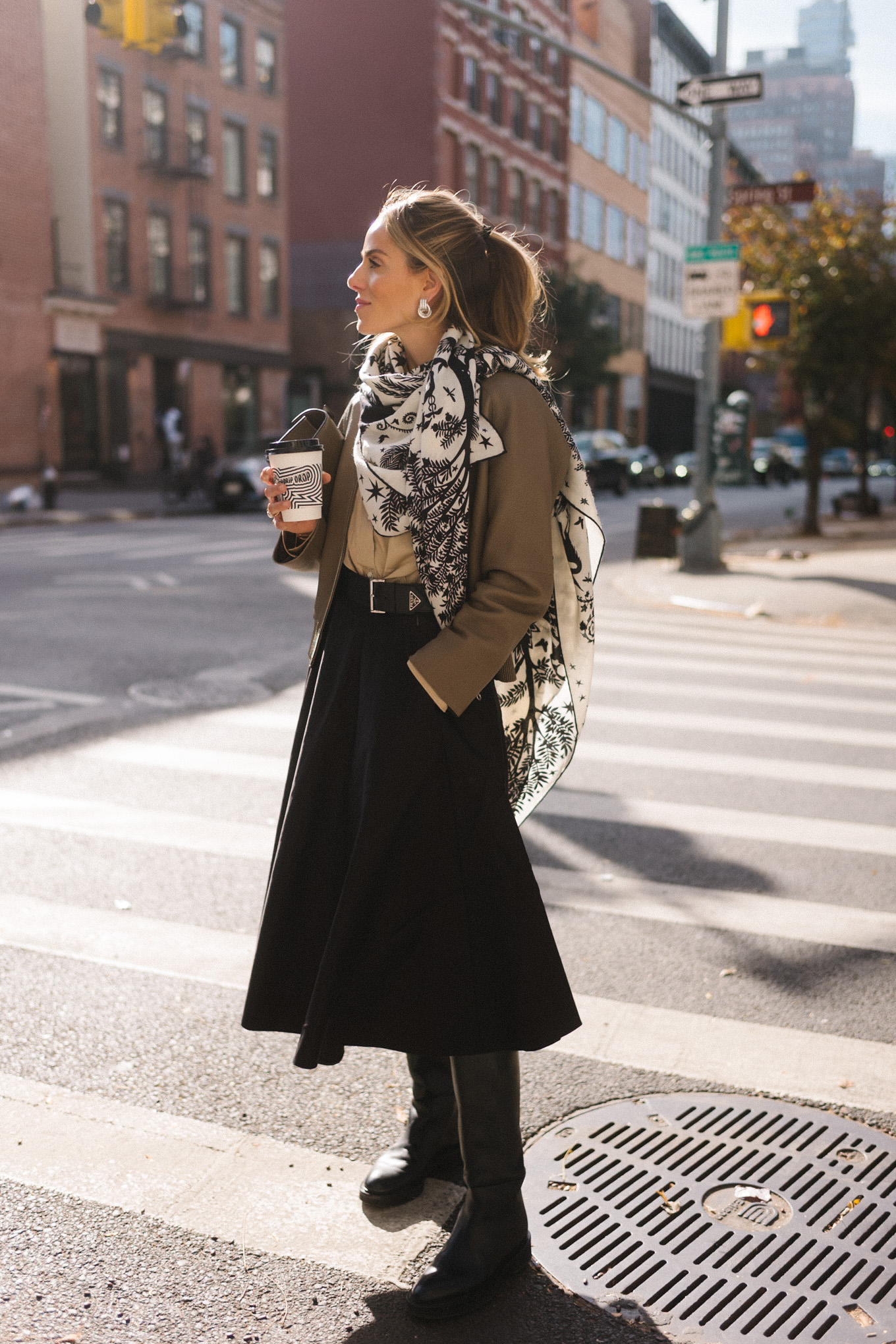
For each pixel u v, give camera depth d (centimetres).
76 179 3070
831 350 2041
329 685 223
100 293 3119
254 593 1220
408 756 211
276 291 3841
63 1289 216
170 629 987
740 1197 251
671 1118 280
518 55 4728
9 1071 295
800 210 2206
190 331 3450
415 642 215
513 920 217
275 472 220
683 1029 326
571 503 220
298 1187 250
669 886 439
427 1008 216
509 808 220
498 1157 222
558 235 5244
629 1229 240
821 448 2184
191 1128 272
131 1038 314
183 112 3350
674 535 1647
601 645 980
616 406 6106
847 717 728
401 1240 233
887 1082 300
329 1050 215
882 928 402
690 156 7350
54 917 396
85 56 3012
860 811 537
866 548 1898
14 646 895
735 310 1449
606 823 515
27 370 2892
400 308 217
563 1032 221
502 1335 210
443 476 204
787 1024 330
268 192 3759
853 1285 226
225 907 407
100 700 722
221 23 3475
